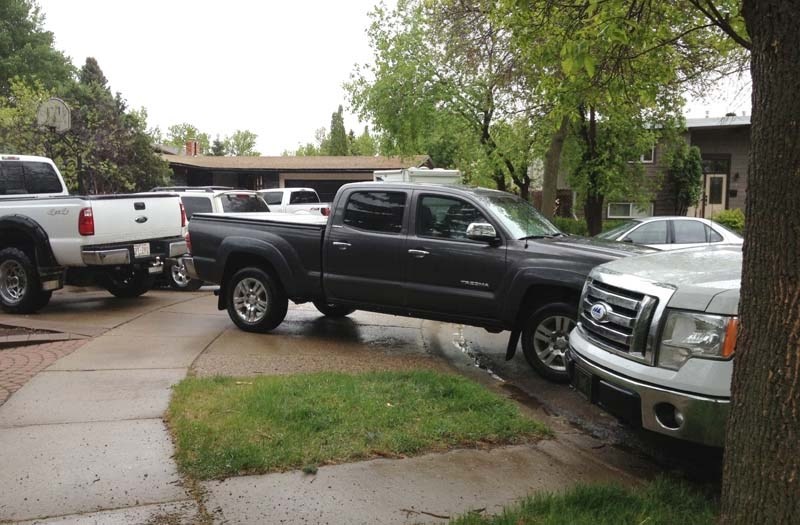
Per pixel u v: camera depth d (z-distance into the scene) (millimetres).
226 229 7906
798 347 2236
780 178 2264
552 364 6262
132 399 4984
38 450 4012
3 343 6836
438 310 6781
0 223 8586
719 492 3793
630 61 6203
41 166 10039
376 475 3781
